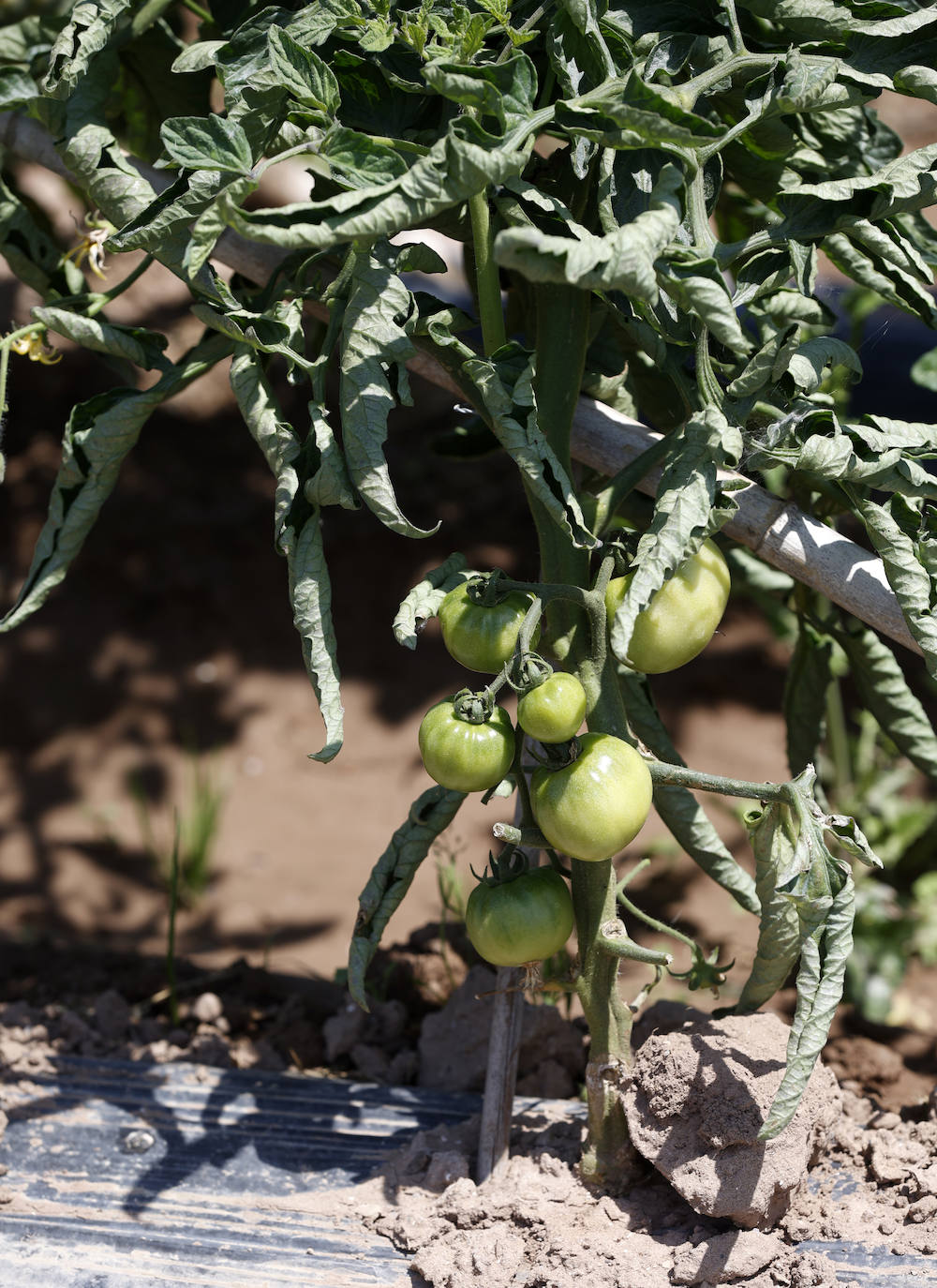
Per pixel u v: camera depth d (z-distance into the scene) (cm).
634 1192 288
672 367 282
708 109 285
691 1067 283
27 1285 284
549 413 283
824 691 312
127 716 688
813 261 287
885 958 414
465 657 276
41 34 302
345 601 726
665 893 518
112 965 358
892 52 281
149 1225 290
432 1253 285
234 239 295
